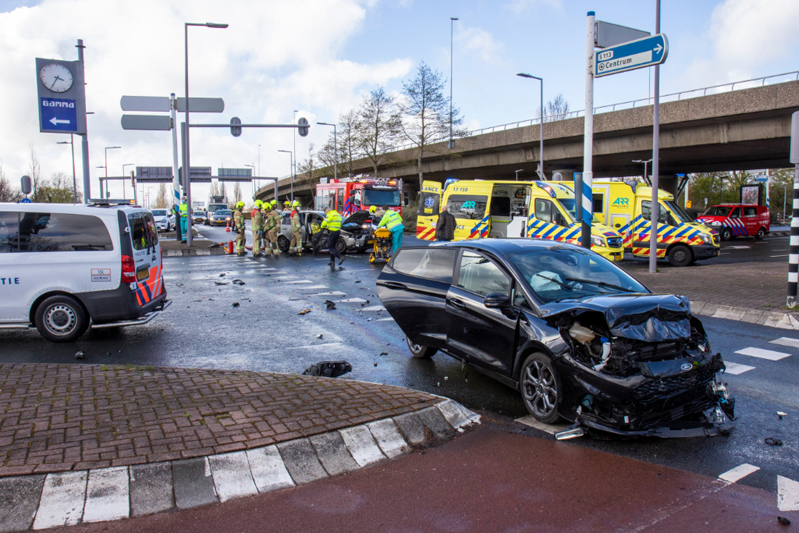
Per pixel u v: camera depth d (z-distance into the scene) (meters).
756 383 5.90
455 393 5.58
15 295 7.47
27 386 4.91
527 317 4.87
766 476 3.78
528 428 4.65
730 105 26.39
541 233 16.14
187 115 23.53
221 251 22.25
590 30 10.45
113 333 8.20
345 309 10.12
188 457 3.61
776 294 10.78
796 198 9.15
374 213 24.50
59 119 17.59
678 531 3.12
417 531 3.12
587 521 3.22
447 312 5.89
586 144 10.64
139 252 7.97
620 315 4.24
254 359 6.84
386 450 4.10
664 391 4.13
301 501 3.44
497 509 3.36
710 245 17.47
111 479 3.37
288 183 77.88
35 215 7.54
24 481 3.27
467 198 18.27
